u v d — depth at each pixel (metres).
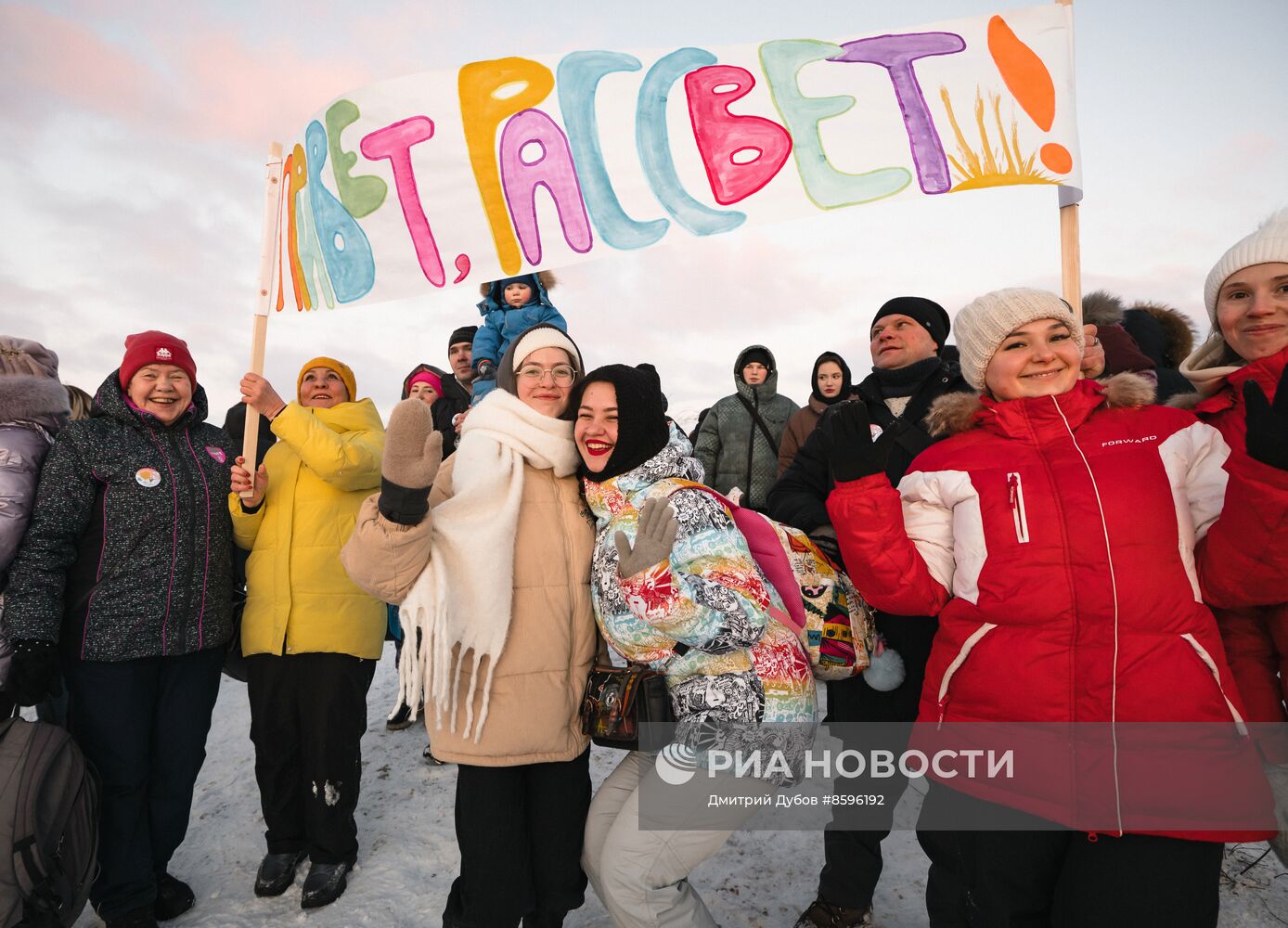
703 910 1.86
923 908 2.45
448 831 3.09
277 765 2.70
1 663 2.23
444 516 1.94
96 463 2.39
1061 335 1.72
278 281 2.62
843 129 2.28
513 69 2.36
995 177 2.18
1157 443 1.62
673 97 2.33
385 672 5.26
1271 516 1.38
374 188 2.39
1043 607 1.56
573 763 2.05
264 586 2.68
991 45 2.21
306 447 2.58
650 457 1.95
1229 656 1.71
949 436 1.92
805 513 2.23
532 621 1.99
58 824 2.13
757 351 5.30
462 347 5.03
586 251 2.33
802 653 1.90
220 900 2.67
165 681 2.54
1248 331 1.73
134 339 2.56
